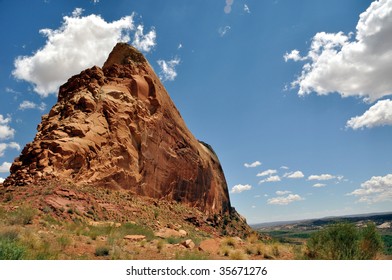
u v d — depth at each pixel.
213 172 66.88
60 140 31.80
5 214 19.09
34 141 34.38
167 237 21.83
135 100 44.34
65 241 12.79
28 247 11.02
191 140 59.34
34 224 18.06
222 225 49.72
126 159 37.50
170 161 48.44
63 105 40.88
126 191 35.66
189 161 54.12
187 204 51.06
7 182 29.39
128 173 36.81
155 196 42.34
